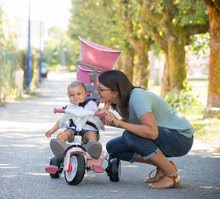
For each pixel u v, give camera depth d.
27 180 9.34
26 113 24.23
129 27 39.34
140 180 9.45
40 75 65.06
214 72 20.69
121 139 8.80
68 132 9.00
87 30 58.81
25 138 15.38
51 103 31.16
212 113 20.56
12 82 34.03
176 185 8.88
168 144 8.61
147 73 41.12
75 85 9.05
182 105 25.06
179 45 27.75
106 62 9.85
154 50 45.00
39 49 64.06
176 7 26.50
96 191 8.52
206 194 8.43
